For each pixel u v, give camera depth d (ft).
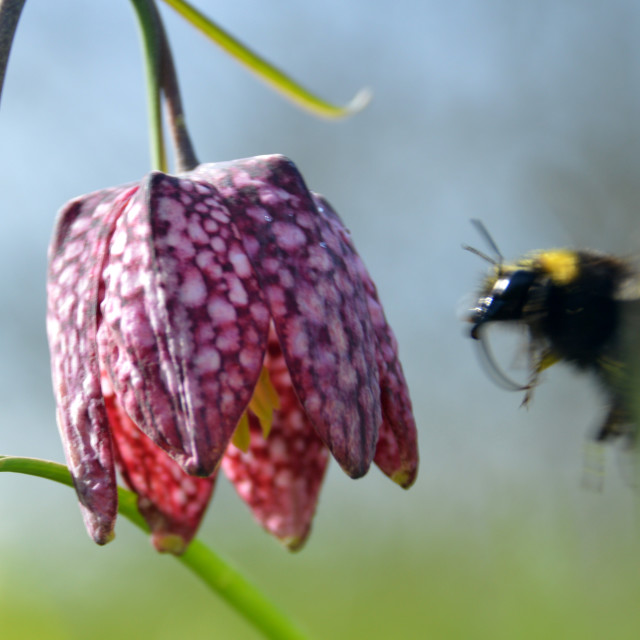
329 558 2.57
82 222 1.15
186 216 1.14
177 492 1.20
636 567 2.38
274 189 1.15
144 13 1.19
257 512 1.25
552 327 1.29
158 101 1.19
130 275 1.13
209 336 1.12
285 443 1.25
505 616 2.48
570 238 1.30
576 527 2.49
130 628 2.39
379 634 2.52
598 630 2.39
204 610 2.39
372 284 1.17
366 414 1.14
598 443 1.30
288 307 1.13
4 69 1.14
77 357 1.14
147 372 1.12
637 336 1.27
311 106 1.29
